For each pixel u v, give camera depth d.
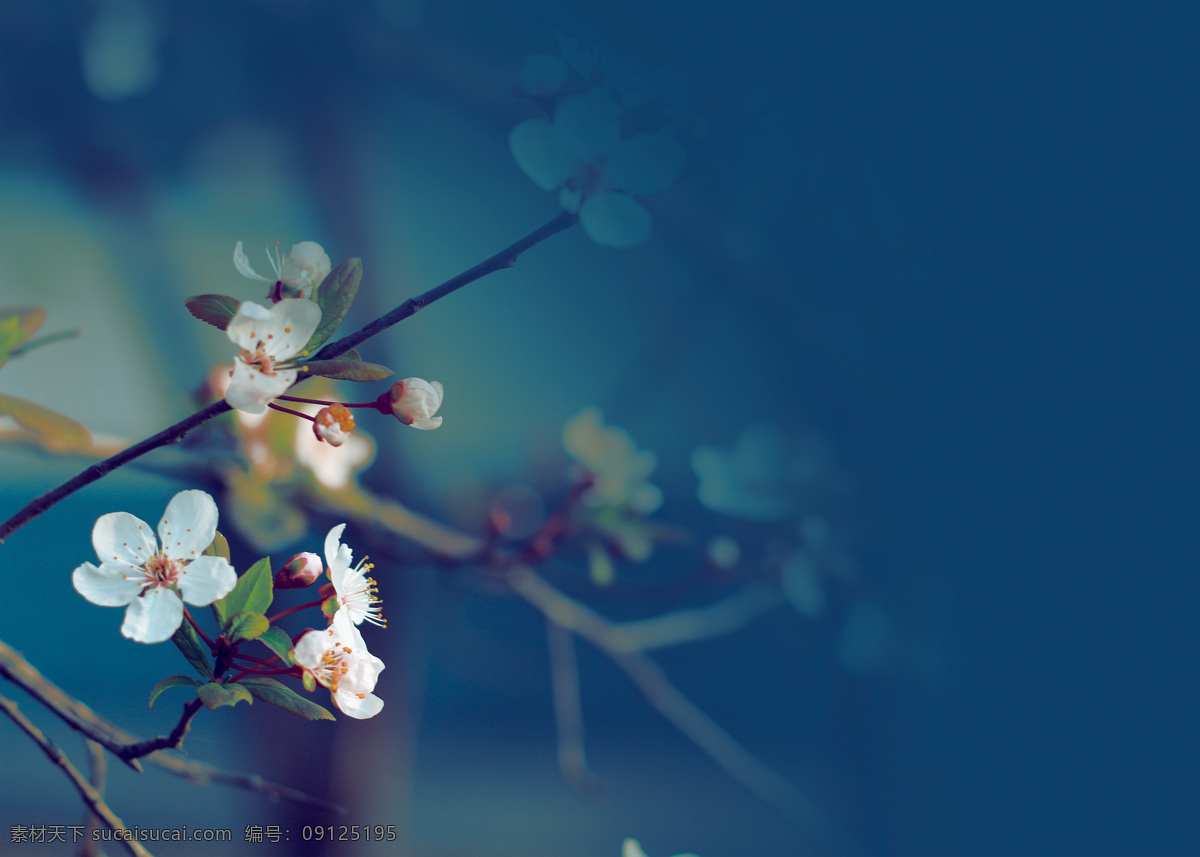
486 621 2.39
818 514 1.10
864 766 1.21
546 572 1.01
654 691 1.00
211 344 1.21
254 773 0.95
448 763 2.01
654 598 1.02
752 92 0.64
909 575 1.18
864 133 0.96
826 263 1.08
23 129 1.33
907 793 1.20
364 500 0.90
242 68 1.25
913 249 1.12
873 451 1.19
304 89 1.06
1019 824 1.20
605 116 0.63
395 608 0.97
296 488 0.86
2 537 0.61
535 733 2.15
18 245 1.33
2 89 1.29
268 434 0.84
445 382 2.06
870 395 1.16
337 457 0.89
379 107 1.13
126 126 1.34
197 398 0.81
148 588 0.62
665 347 1.15
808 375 1.18
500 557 0.91
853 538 1.14
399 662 0.97
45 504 0.61
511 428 2.03
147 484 1.24
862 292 1.12
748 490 1.08
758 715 2.11
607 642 1.00
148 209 1.35
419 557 0.90
